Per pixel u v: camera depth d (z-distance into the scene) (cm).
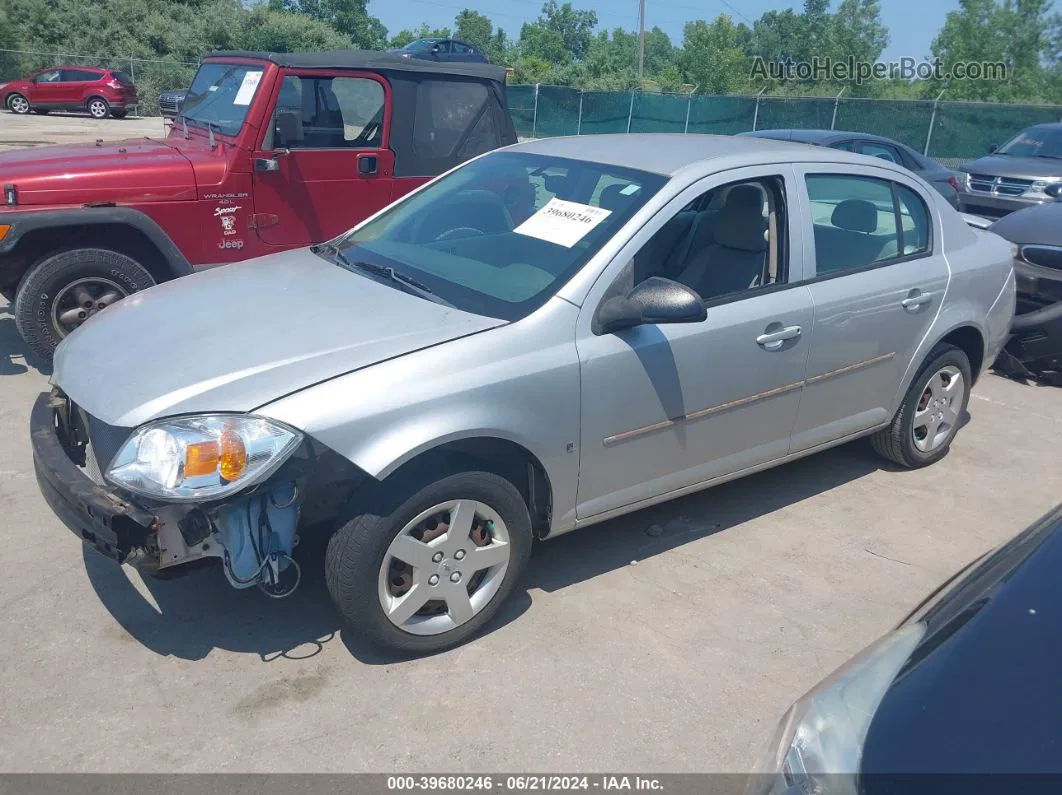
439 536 317
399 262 388
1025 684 180
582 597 369
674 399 364
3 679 303
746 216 395
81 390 312
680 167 385
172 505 277
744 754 287
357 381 295
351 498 302
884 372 455
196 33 3819
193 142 652
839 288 418
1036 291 662
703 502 462
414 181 684
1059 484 505
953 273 474
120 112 3027
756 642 345
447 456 317
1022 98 3641
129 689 302
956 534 441
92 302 567
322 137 640
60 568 369
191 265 599
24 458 465
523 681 316
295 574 367
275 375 296
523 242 375
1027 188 1384
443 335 318
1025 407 634
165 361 311
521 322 329
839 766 175
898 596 384
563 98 2725
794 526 441
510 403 317
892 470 514
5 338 655
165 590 358
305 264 409
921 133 2264
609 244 351
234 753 276
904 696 184
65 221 544
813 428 433
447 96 689
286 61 612
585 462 346
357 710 297
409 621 319
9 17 3681
